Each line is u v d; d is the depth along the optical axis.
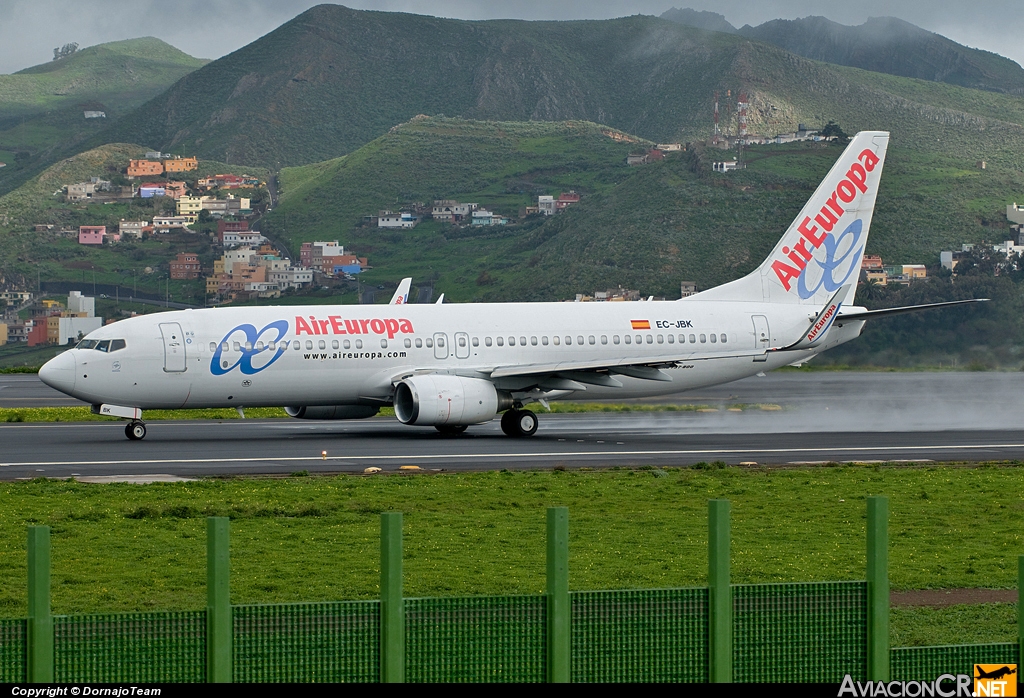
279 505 115.00
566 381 195.00
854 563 93.81
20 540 98.38
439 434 193.62
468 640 50.66
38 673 47.34
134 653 48.56
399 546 49.88
